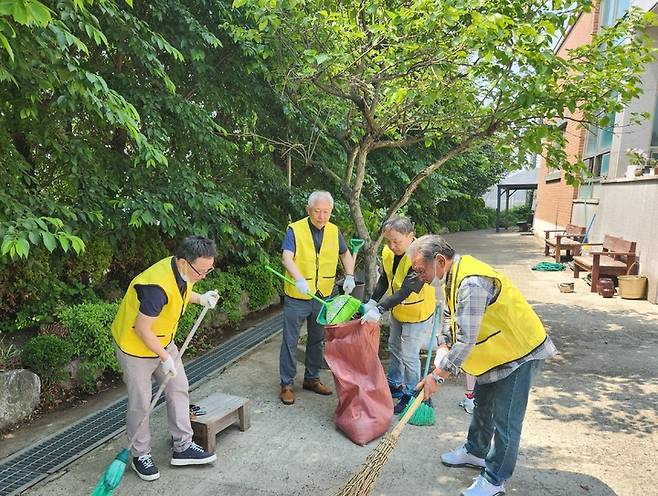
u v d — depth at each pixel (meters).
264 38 4.69
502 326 2.44
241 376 4.38
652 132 9.05
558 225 13.99
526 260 11.50
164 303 2.65
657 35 8.52
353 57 4.28
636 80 4.38
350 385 3.35
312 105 6.07
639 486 2.75
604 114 4.96
